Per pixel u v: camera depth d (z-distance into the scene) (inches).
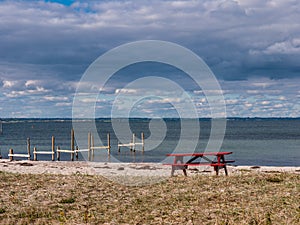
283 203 495.2
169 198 543.5
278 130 4830.2
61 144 2667.3
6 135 3924.7
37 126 7327.8
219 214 454.0
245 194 549.6
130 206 504.7
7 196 552.7
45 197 549.0
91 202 526.0
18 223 429.4
